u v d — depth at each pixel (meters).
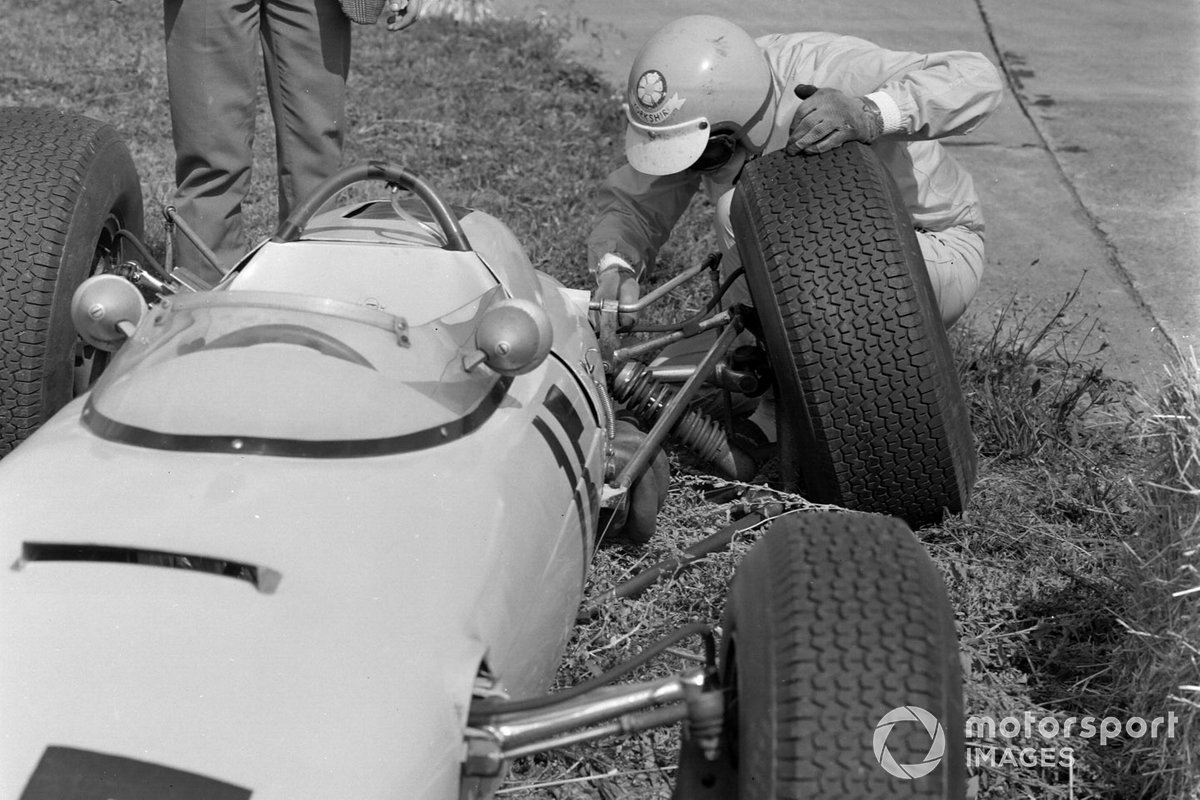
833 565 2.43
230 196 5.24
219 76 5.02
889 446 3.85
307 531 2.37
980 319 6.22
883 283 3.77
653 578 3.80
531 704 2.31
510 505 2.70
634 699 2.34
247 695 2.08
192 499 2.41
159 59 9.57
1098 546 4.26
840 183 3.92
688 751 2.47
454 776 2.21
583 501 3.22
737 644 2.38
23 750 1.99
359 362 2.76
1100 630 3.81
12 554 2.32
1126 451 4.89
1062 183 8.04
